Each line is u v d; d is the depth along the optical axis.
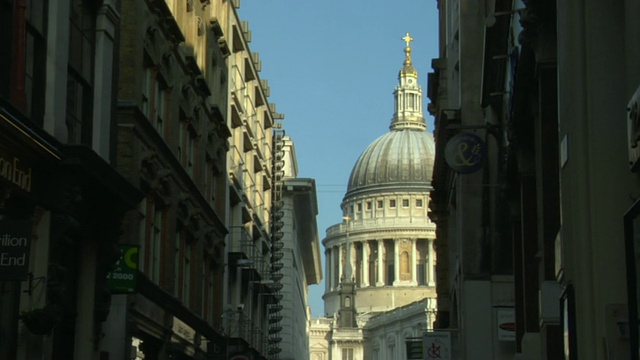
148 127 47.47
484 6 61.06
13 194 29.42
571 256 21.56
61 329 35.50
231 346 72.38
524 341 38.84
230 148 83.12
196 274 61.72
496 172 60.88
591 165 20.05
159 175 50.50
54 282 31.91
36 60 32.34
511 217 45.97
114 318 43.66
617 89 20.08
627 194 19.88
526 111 37.00
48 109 32.59
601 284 19.80
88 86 37.91
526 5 29.95
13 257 25.70
